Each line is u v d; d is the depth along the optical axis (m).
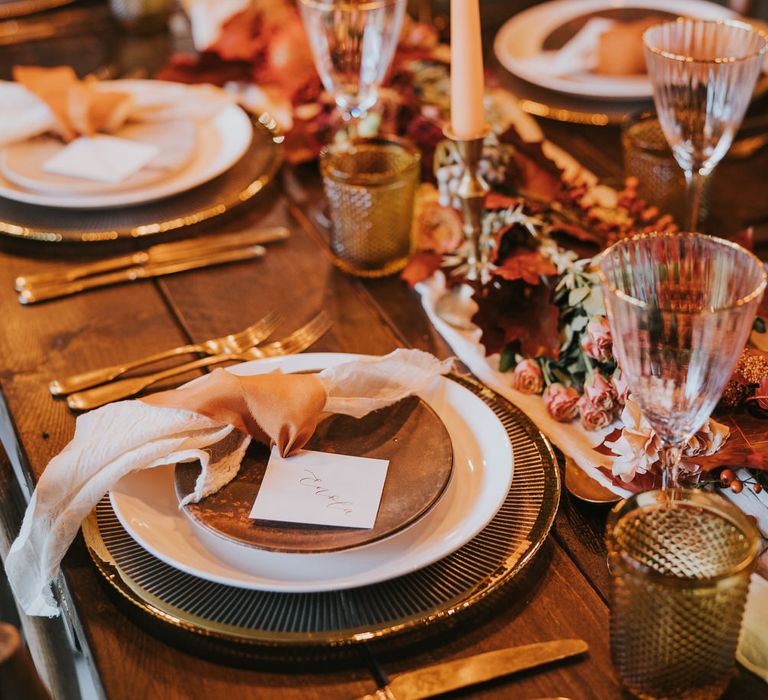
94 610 0.72
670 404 0.69
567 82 1.51
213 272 1.18
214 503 0.75
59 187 1.25
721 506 0.62
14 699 0.57
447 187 1.12
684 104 1.02
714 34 1.08
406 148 1.16
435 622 0.68
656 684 0.63
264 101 1.57
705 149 1.05
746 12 1.91
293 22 1.53
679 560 0.66
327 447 0.80
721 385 0.69
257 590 0.71
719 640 0.61
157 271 1.17
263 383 0.81
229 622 0.68
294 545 0.71
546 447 0.83
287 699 0.66
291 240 1.25
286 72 1.47
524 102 1.50
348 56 1.19
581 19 1.76
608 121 1.44
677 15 1.75
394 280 1.16
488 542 0.74
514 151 1.17
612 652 0.65
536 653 0.67
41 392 0.98
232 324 1.09
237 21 1.60
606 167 1.35
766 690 0.66
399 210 1.13
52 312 1.11
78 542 0.78
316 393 0.81
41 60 1.76
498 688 0.66
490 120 1.31
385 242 1.14
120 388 0.96
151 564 0.73
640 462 0.78
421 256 1.11
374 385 0.85
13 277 1.17
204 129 1.46
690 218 1.11
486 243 1.06
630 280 0.74
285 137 1.42
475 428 0.86
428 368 0.86
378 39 1.19
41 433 0.92
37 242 1.23
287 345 1.03
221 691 0.66
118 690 0.66
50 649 1.05
